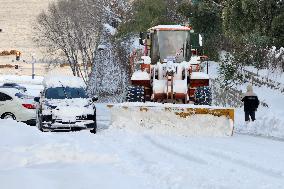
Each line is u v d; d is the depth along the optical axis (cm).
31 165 1420
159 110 2556
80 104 2805
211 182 1228
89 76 10244
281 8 5094
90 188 1111
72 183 1148
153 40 3134
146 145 2002
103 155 1552
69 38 12106
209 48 6612
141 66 3178
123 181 1218
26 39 18538
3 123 2212
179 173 1337
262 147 2103
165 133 2525
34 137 1859
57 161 1484
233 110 2553
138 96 2978
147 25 8075
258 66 5588
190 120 2556
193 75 3067
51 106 2764
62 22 12294
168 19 7844
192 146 1977
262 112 4119
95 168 1384
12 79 12494
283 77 5231
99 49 10306
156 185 1195
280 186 1206
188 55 3117
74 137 2075
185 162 1562
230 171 1401
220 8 6438
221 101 5269
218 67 6141
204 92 2942
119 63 9200
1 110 3394
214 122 2555
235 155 1714
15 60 16600
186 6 6788
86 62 12144
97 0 11744
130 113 2570
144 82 3097
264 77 5247
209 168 1440
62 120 2727
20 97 3456
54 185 1119
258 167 1481
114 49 9612
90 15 11806
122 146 1956
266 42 5581
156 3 8012
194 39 3141
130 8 10244
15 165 1420
